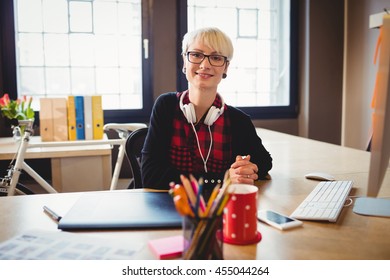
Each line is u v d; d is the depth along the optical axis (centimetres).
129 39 313
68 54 305
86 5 302
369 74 314
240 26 343
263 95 359
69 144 208
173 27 315
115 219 93
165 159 142
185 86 322
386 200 112
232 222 81
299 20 348
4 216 99
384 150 75
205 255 68
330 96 348
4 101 252
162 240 81
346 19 341
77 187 219
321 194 115
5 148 225
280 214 98
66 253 76
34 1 293
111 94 317
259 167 143
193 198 71
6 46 286
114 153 309
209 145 145
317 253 77
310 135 347
